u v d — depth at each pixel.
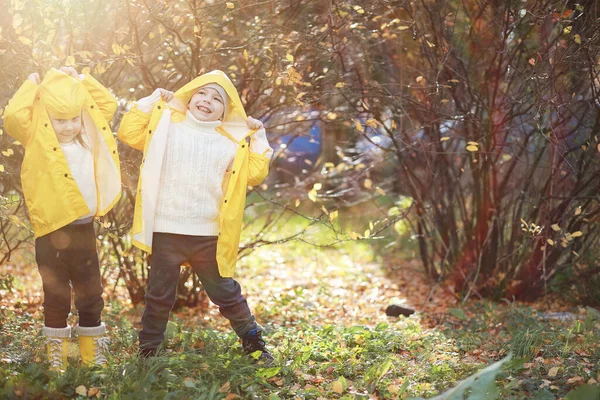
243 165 4.07
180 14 5.09
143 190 3.89
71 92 3.68
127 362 3.80
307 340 4.71
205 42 5.27
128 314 5.69
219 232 4.00
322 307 6.47
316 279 7.75
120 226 5.63
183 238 3.94
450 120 5.83
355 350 4.47
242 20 5.54
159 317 3.94
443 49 5.55
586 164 5.75
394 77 6.35
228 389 3.59
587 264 6.19
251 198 11.01
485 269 6.54
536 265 6.29
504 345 4.59
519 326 5.00
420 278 7.69
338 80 5.57
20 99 3.67
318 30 5.50
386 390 3.82
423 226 6.95
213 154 3.98
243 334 4.13
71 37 5.04
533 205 6.16
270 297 6.79
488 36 5.74
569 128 5.79
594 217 6.05
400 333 4.96
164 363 3.70
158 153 3.91
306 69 5.76
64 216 3.63
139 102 4.00
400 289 7.31
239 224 4.05
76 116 3.75
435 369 4.07
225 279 4.07
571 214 6.07
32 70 4.82
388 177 8.09
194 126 4.02
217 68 5.60
